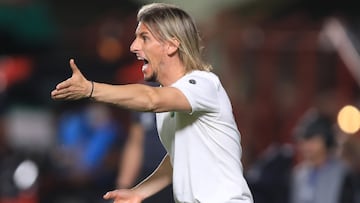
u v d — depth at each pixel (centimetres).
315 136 2350
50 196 3444
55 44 4503
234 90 3475
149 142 2362
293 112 3447
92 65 4172
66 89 1409
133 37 4116
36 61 4328
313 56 3522
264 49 3544
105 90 1429
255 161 3166
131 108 1450
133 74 3728
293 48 3538
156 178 1708
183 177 1568
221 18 3678
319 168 2370
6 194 3269
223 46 3559
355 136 3105
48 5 4741
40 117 4091
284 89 3519
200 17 3706
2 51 4588
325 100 3422
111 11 4725
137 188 1698
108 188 3484
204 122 1550
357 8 4388
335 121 3198
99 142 3528
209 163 1556
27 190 3291
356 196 2345
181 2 3684
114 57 4134
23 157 3566
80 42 4334
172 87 1502
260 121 3428
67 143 3669
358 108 3356
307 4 4344
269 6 4034
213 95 1538
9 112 4116
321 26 3666
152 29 1552
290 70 3538
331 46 3519
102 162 3509
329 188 2333
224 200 1544
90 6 4834
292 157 2636
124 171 2383
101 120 3559
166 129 1592
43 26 4584
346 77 3472
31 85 4234
